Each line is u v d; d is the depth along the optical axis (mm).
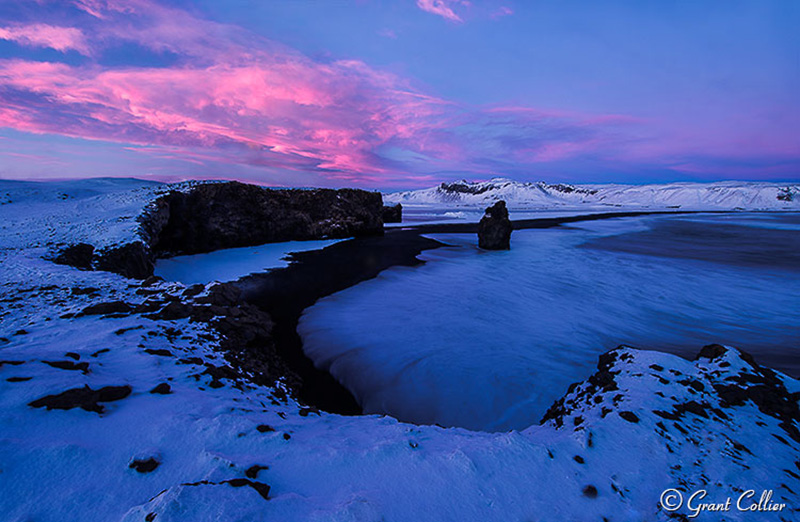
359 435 4852
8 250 16734
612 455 4266
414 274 24578
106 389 4578
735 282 22719
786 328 15109
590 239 45156
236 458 3564
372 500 3146
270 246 37125
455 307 17203
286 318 16094
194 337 8797
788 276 24297
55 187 46906
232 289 13359
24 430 3490
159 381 5574
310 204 45125
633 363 7117
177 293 12102
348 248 37000
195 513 2541
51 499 2801
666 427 4844
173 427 4023
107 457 3396
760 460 4328
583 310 16969
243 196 36000
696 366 6883
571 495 3557
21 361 4789
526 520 3195
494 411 9273
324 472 3555
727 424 5078
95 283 12727
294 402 7363
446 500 3316
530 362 11758
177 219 30297
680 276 24125
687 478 3926
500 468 3828
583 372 11227
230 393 6023
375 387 10430
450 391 10156
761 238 47594
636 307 17531
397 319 15578
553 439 4797
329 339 13594
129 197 30359
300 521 2723
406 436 4723
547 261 29422
